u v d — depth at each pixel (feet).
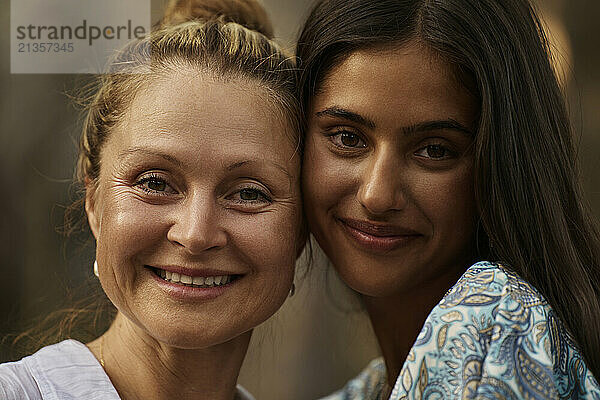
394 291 5.08
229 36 4.93
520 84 4.93
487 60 4.78
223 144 4.51
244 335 5.06
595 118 11.24
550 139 5.08
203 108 4.55
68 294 6.38
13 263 11.07
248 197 4.67
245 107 4.65
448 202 4.89
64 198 10.84
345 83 4.84
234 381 5.10
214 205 4.51
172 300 4.53
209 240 4.44
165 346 4.85
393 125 4.75
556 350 4.28
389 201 4.75
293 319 11.47
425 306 5.53
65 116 10.79
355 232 5.00
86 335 6.09
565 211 5.18
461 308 4.19
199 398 4.97
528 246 4.90
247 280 4.66
